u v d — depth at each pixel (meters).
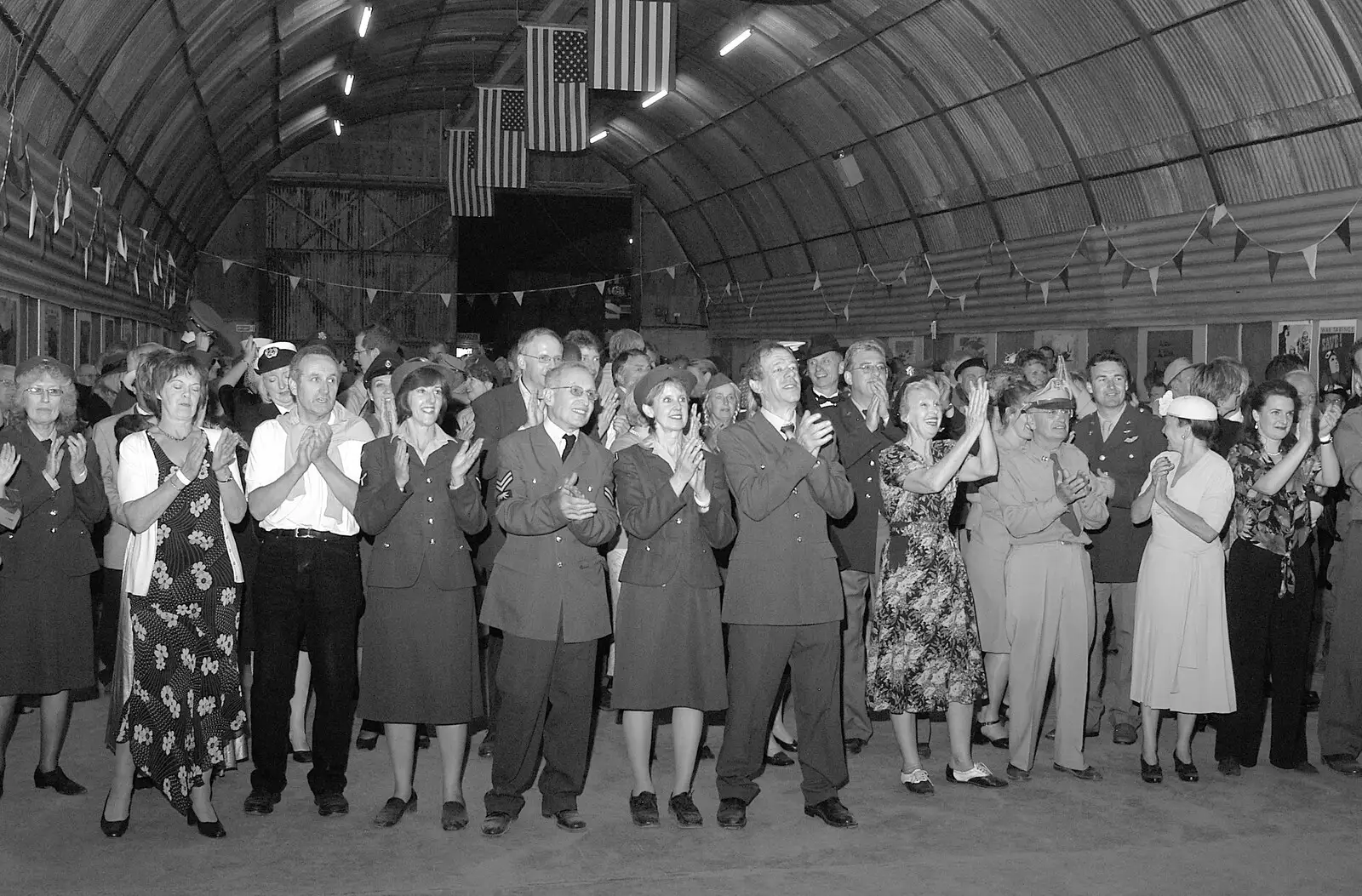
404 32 22.94
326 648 5.48
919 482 5.82
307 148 29.98
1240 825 5.52
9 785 5.95
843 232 24.64
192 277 28.53
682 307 33.34
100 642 7.84
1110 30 14.83
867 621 6.86
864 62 19.62
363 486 5.40
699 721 5.55
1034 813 5.65
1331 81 12.67
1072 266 17.84
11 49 10.62
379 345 8.23
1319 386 13.63
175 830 5.34
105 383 9.14
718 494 5.39
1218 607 6.11
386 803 5.51
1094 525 6.32
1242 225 14.69
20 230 11.78
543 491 5.36
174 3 13.84
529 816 5.58
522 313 33.75
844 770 5.52
